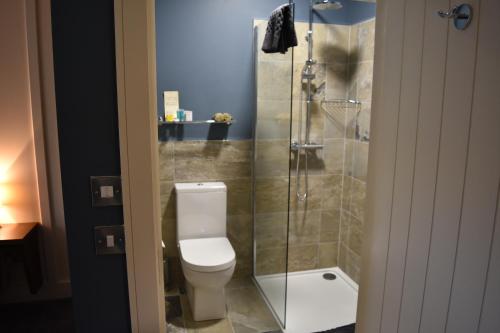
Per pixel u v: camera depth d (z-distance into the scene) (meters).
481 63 0.91
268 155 2.82
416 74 1.14
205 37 2.89
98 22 1.18
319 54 3.07
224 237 2.98
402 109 1.21
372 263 1.42
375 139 1.37
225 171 3.10
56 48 1.17
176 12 2.81
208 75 2.95
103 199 1.28
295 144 3.11
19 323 2.64
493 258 0.89
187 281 2.80
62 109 1.21
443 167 1.04
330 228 3.38
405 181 1.21
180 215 2.89
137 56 1.21
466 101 0.95
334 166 3.27
